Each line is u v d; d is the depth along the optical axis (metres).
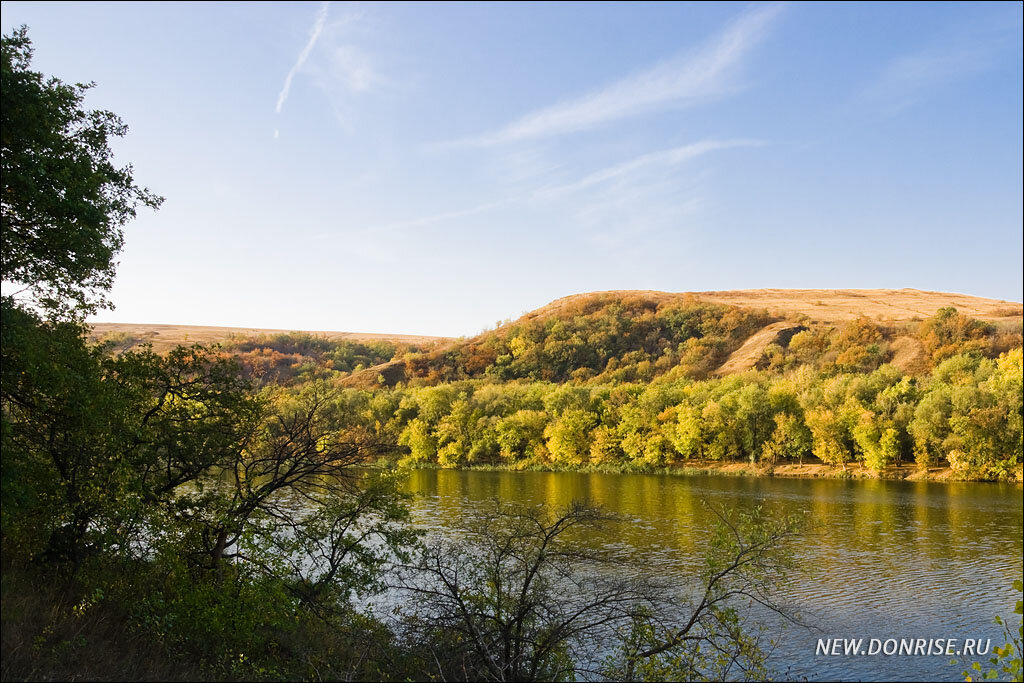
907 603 30.08
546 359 199.00
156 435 19.67
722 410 100.62
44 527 17.28
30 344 15.23
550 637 15.80
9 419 17.56
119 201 19.16
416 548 19.39
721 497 65.19
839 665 23.27
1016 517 52.34
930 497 64.94
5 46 15.66
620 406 113.81
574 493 67.44
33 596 15.06
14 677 11.93
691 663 16.72
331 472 20.83
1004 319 167.25
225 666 14.51
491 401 123.44
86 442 17.61
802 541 42.94
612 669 17.11
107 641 14.02
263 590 16.64
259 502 19.47
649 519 50.78
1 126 15.70
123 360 19.47
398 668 15.98
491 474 95.81
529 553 17.80
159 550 17.19
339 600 19.08
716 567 16.31
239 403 20.77
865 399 97.19
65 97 16.59
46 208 16.50
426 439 114.44
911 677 22.30
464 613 15.93
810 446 94.50
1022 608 10.07
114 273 19.47
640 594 16.81
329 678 15.05
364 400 123.62
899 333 161.50
